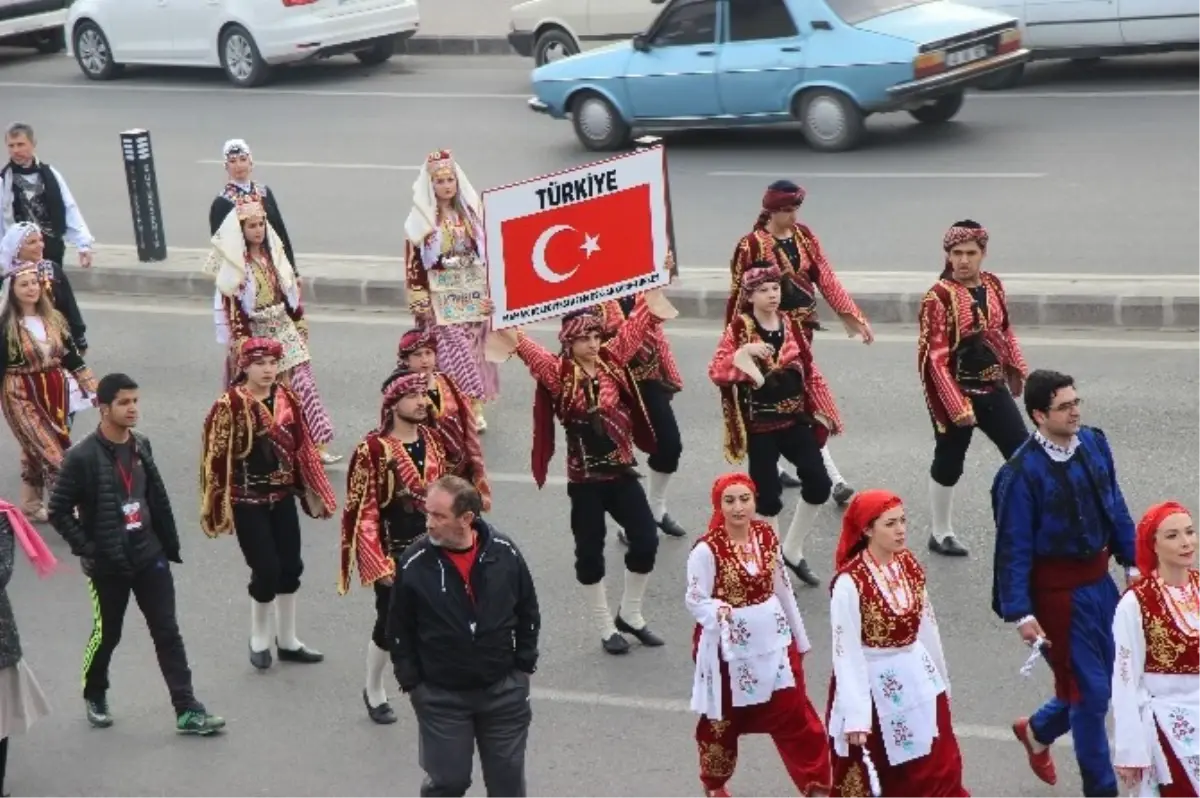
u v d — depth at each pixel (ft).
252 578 46.19
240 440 44.65
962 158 90.99
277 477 45.44
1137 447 55.62
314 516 46.11
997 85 106.22
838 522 53.42
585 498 45.68
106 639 43.57
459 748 35.35
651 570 47.06
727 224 83.97
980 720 41.42
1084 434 36.76
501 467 59.93
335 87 123.03
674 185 92.02
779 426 47.67
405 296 78.48
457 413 42.73
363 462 41.42
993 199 83.05
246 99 120.98
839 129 94.63
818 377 48.24
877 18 95.09
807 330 52.70
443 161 60.49
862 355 66.74
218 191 97.86
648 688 44.65
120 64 130.93
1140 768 32.50
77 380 57.52
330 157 103.09
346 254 84.02
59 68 138.72
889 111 93.61
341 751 42.65
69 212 68.80
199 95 123.65
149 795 41.09
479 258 60.80
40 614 51.47
